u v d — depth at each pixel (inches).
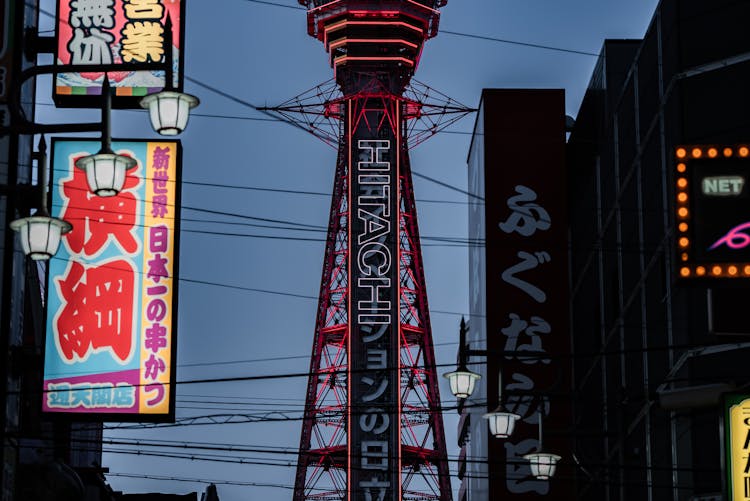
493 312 2906.0
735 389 1202.6
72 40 1688.0
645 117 2228.1
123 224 1630.2
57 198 1631.4
